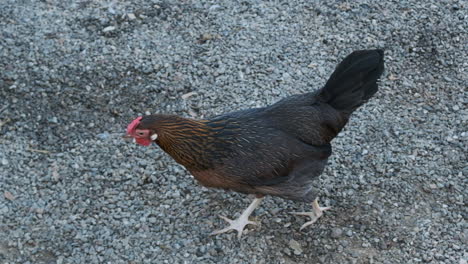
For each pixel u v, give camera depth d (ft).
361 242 7.06
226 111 8.09
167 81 8.38
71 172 7.59
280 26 8.89
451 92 8.19
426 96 8.17
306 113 6.91
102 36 8.82
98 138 7.88
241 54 8.60
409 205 7.29
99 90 8.28
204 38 8.78
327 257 6.98
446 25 8.82
